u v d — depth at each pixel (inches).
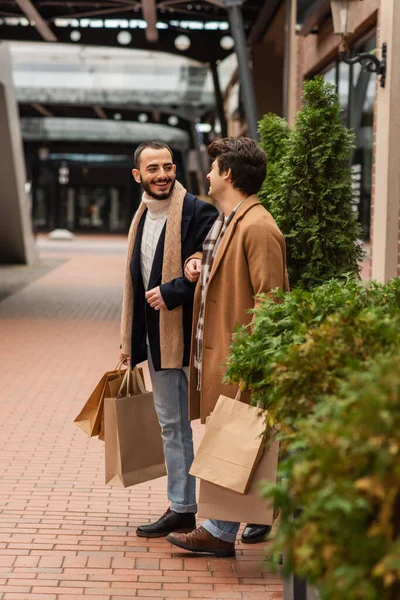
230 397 201.8
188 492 223.9
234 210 205.3
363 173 550.0
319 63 664.4
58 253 1577.3
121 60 1712.6
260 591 190.4
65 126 2377.0
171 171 221.0
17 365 480.1
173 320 219.3
